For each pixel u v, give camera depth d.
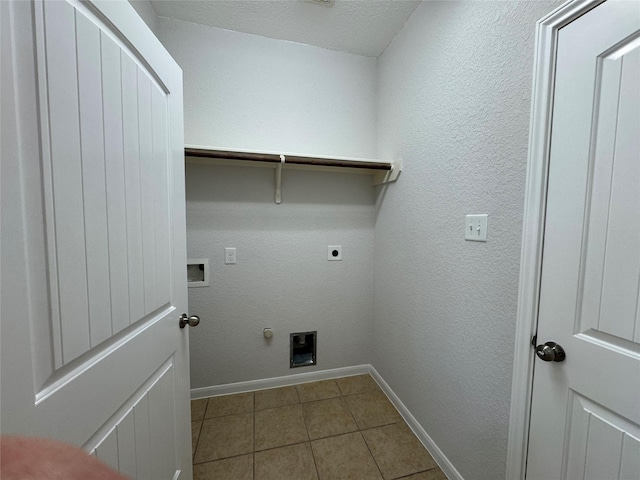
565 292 0.74
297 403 1.69
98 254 0.60
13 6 0.42
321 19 1.51
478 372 1.04
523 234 0.84
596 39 0.66
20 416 0.42
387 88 1.73
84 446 0.56
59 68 0.50
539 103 0.79
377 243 1.91
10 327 0.41
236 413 1.60
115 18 0.65
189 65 1.57
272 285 1.81
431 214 1.31
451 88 1.16
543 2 0.77
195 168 1.63
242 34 1.63
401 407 1.59
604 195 0.65
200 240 1.67
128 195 0.71
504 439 0.93
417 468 1.25
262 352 1.83
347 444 1.38
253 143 1.69
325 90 1.80
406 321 1.55
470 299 1.08
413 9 1.42
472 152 1.05
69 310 0.53
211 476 1.20
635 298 0.61
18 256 0.43
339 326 1.96
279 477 1.20
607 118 0.64
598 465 0.68
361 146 1.89
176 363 0.99
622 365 0.63
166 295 0.91
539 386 0.82
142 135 0.77
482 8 0.99
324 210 1.86
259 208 1.75
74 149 0.54
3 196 0.40
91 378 0.58
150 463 0.81
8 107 0.41
